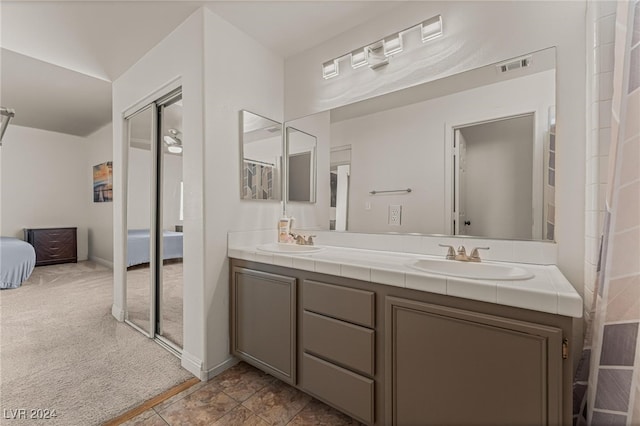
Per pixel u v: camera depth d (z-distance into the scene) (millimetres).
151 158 2395
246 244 2135
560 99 1400
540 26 1455
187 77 1973
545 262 1435
